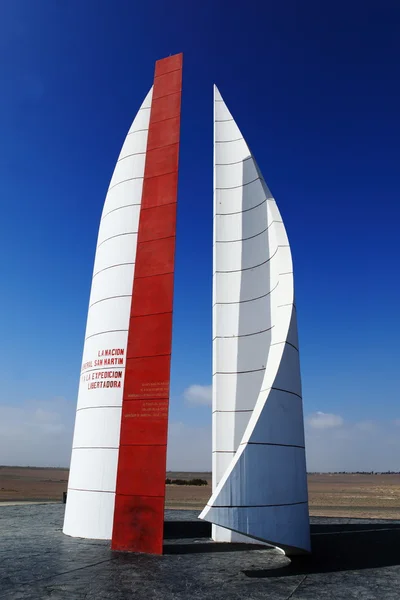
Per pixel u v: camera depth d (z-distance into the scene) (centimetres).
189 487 6600
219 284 1681
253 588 950
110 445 1565
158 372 1434
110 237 1833
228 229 1747
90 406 1642
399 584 993
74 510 1580
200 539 1571
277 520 1150
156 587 946
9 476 9656
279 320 1420
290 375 1314
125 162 1927
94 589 923
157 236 1585
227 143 1870
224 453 1512
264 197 1684
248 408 1528
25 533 1627
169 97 1777
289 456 1236
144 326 1496
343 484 8519
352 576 1066
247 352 1580
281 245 1524
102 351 1678
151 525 1310
